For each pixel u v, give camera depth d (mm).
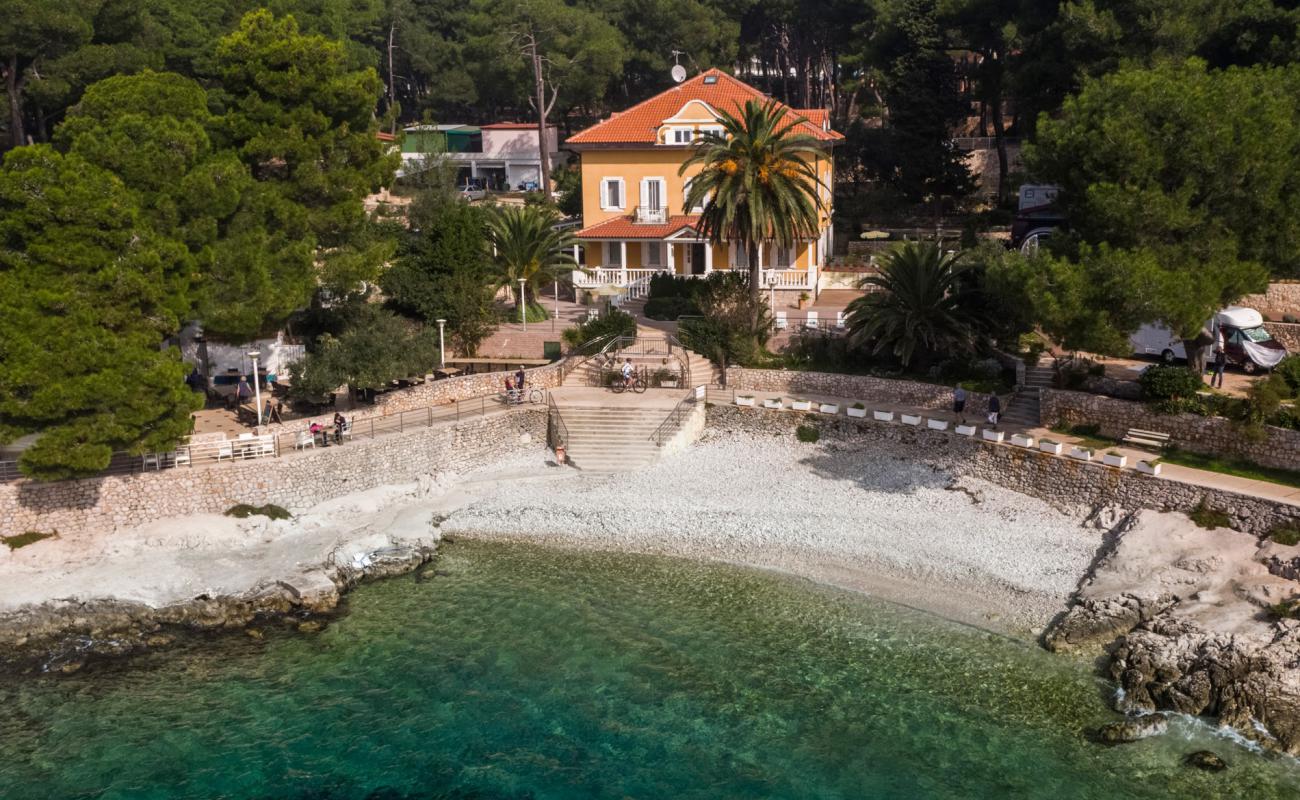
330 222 52156
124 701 32062
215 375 52844
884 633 35000
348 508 44875
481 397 53375
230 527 42000
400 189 75812
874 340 53531
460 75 110938
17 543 39969
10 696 32250
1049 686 31703
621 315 57625
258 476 43594
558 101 106125
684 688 32312
